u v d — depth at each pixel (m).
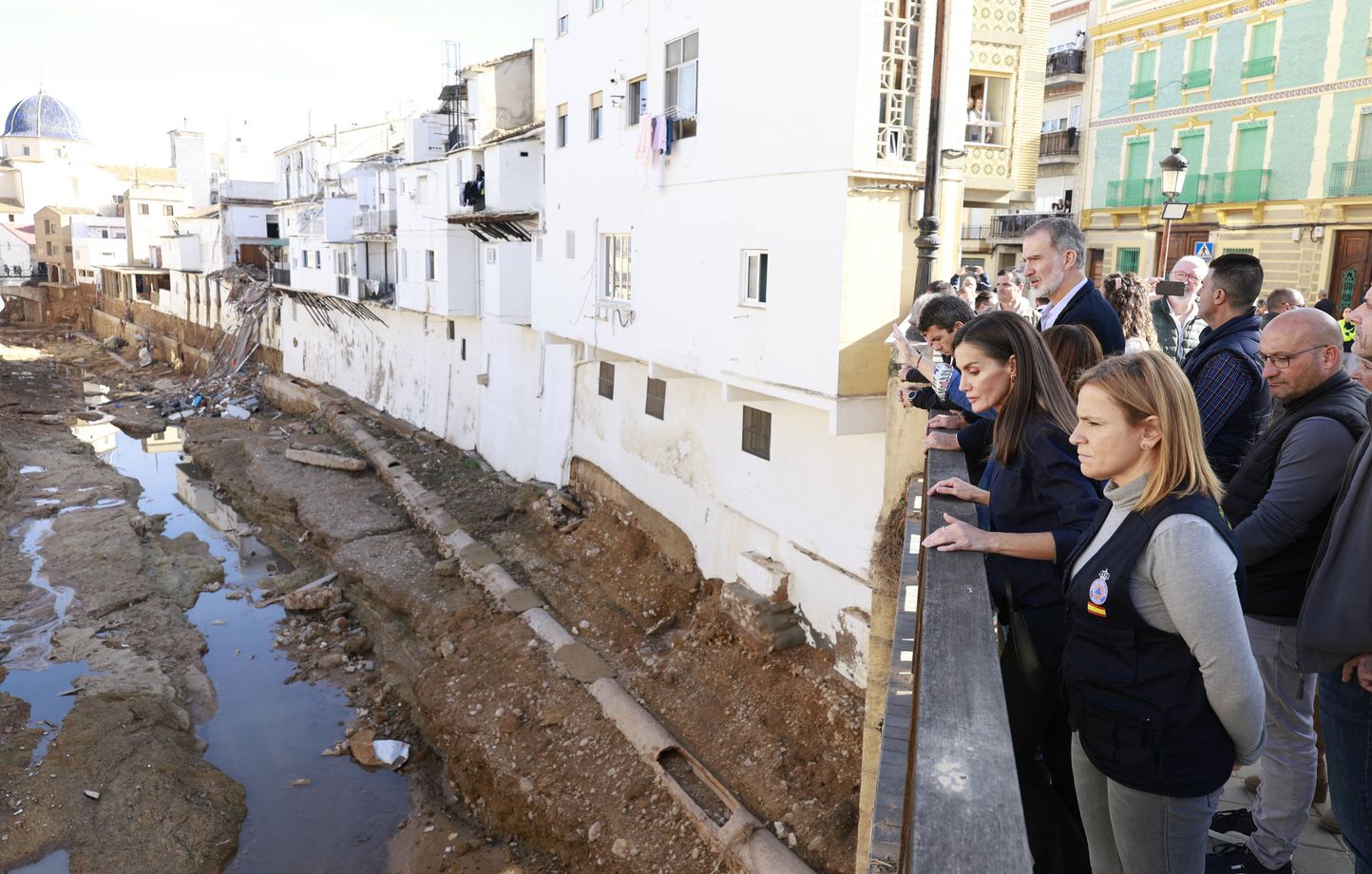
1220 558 2.66
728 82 15.55
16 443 43.00
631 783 15.99
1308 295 23.19
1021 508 3.64
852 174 12.93
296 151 53.00
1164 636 2.81
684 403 20.83
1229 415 5.05
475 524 27.30
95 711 20.34
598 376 24.83
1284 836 4.55
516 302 28.19
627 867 14.67
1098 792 3.19
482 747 18.05
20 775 18.33
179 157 70.69
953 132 13.21
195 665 23.36
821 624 16.59
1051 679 3.39
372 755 19.69
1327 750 3.81
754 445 18.41
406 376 38.81
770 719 16.22
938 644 2.46
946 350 5.99
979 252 33.66
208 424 45.34
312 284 45.84
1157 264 27.38
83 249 82.00
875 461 15.17
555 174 23.23
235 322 57.44
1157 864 2.93
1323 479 4.04
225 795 18.30
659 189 18.02
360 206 40.91
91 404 53.50
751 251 15.44
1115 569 2.83
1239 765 2.92
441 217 31.52
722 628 18.27
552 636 20.38
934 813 1.76
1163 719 2.81
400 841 17.33
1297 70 23.19
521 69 30.45
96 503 35.47
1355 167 21.78
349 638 24.48
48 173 92.88
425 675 21.11
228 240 57.47
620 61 19.31
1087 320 5.53
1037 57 14.59
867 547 15.43
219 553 30.88
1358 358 4.66
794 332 14.37
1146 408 2.78
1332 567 3.60
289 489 33.44
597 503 24.81
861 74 12.68
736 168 15.50
